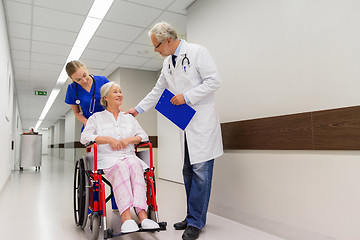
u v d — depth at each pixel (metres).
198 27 3.03
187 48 1.98
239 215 2.30
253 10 2.24
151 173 1.94
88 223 2.30
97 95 2.35
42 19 3.55
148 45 4.49
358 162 1.47
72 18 3.54
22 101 9.57
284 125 1.90
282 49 1.96
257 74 2.18
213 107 1.98
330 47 1.63
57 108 11.13
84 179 2.05
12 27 3.77
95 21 3.63
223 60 2.60
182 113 1.93
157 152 5.77
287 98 1.91
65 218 2.50
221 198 2.52
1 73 3.30
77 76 2.21
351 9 1.52
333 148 1.57
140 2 3.17
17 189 4.18
